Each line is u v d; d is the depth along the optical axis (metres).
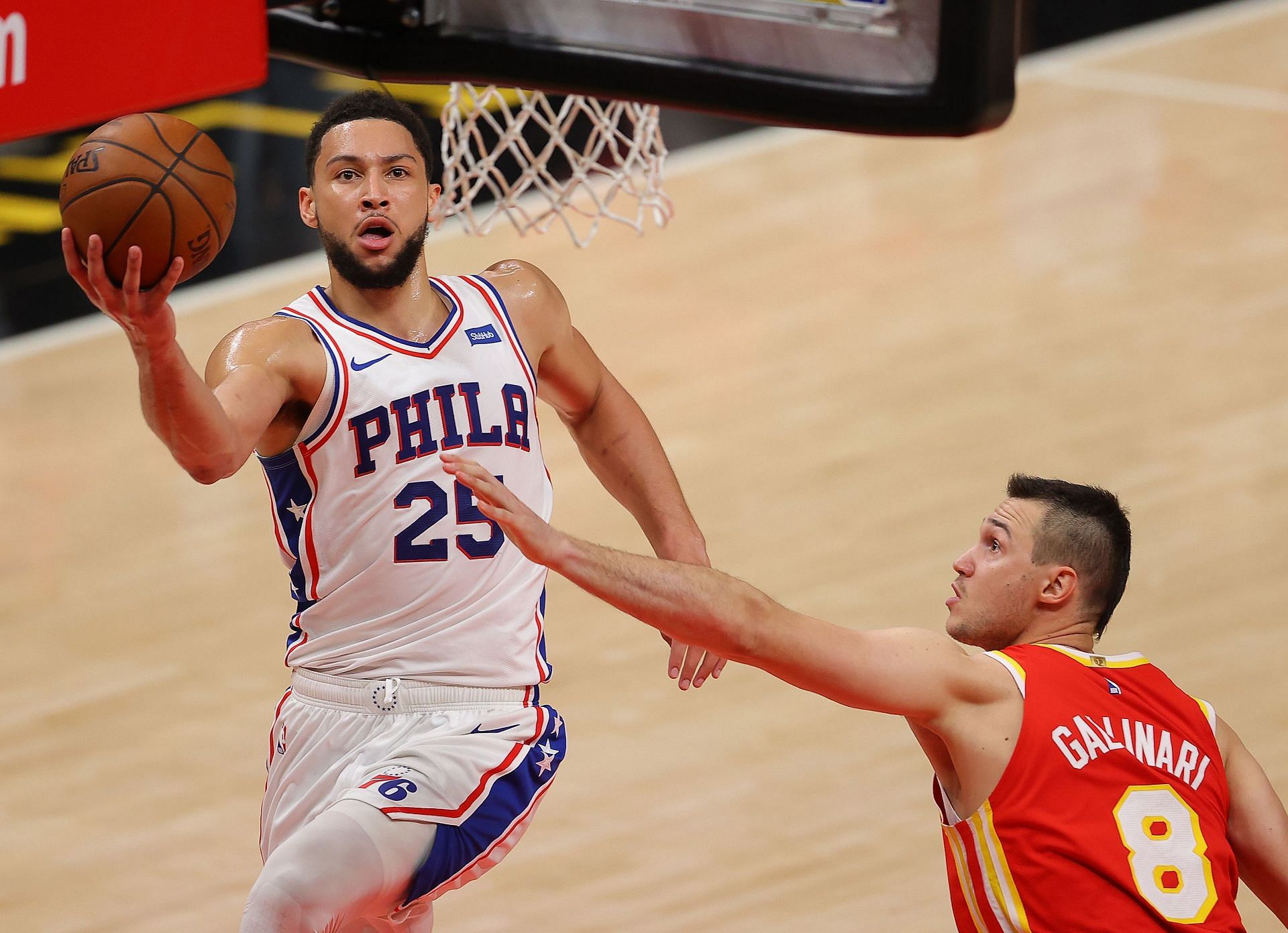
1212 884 11.02
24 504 28.58
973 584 12.18
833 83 10.54
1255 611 23.45
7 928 18.28
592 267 36.91
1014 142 42.56
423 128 11.80
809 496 27.34
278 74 45.34
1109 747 11.11
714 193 40.72
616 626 24.38
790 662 10.32
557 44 11.48
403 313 11.74
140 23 8.73
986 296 34.47
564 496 28.08
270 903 10.76
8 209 39.88
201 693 23.12
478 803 11.55
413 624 11.64
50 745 22.02
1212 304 33.41
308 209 11.82
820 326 33.62
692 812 19.97
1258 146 41.06
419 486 11.50
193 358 33.09
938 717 10.91
